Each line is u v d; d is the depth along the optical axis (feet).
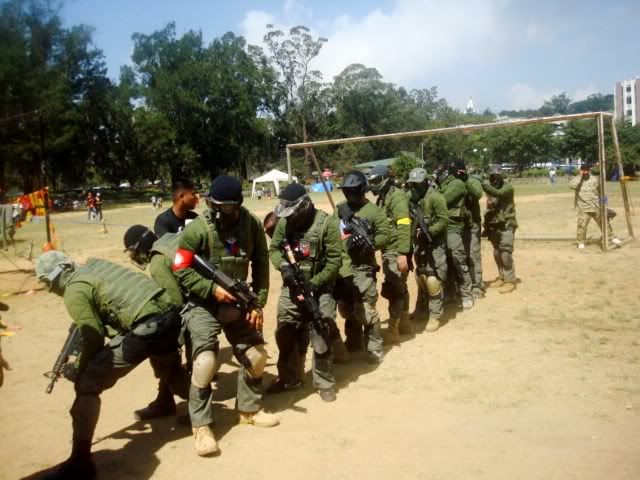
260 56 271.08
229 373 19.07
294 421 14.65
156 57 249.96
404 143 201.57
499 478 11.23
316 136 291.79
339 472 11.83
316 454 12.71
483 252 39.88
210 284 13.46
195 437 13.19
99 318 12.66
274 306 28.66
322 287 16.11
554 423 13.60
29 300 31.89
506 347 19.43
